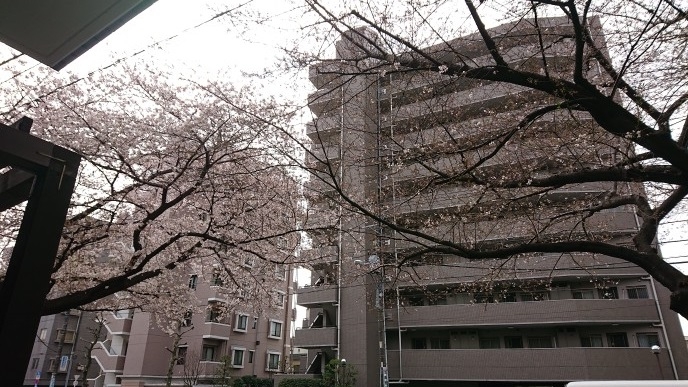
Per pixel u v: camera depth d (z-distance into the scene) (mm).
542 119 7684
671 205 6805
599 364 16484
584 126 6766
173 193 9445
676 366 16109
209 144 8633
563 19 7789
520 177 7125
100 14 2719
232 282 10594
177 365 26172
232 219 9391
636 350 16438
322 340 20703
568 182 6133
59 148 2336
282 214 9883
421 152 6887
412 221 8570
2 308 1989
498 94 9625
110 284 7723
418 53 5988
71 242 8305
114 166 8414
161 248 8008
